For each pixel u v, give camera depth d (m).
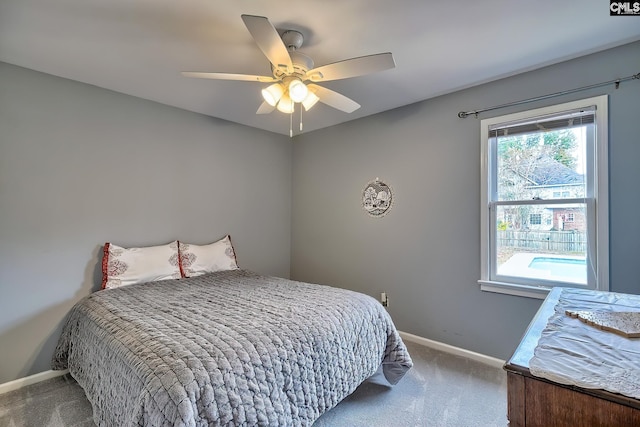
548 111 2.26
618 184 2.01
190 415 1.10
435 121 2.85
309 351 1.60
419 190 2.95
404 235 3.06
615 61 2.03
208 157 3.36
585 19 1.74
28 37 1.91
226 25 1.79
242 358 1.35
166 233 3.02
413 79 2.49
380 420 1.81
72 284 2.46
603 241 2.05
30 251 2.29
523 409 0.87
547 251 2.30
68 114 2.47
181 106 3.08
